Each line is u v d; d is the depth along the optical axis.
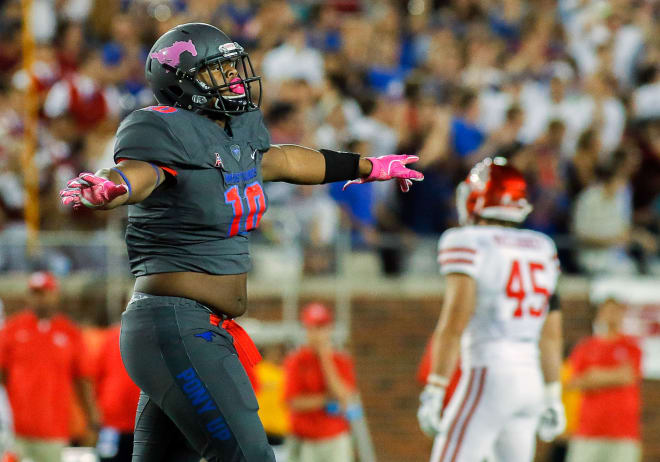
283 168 15.34
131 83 45.09
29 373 31.20
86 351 31.73
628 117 50.22
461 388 21.53
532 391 21.28
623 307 35.22
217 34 14.59
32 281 31.53
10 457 30.52
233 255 14.42
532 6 55.78
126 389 30.22
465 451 21.05
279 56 46.34
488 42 51.41
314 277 40.41
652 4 57.31
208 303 14.24
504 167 22.23
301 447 34.19
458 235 21.50
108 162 40.44
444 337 21.14
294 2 52.50
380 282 41.66
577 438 35.62
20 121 42.09
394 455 41.53
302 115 41.91
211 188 14.02
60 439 31.44
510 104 45.56
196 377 13.83
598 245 43.50
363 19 51.56
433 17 54.12
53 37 44.53
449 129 43.56
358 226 41.19
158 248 14.16
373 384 41.41
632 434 35.16
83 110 41.12
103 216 38.75
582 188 44.88
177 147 13.72
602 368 34.84
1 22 47.06
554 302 22.69
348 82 46.09
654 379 43.12
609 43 54.22
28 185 39.31
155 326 14.01
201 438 13.88
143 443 14.95
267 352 37.88
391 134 43.91
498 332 21.22
